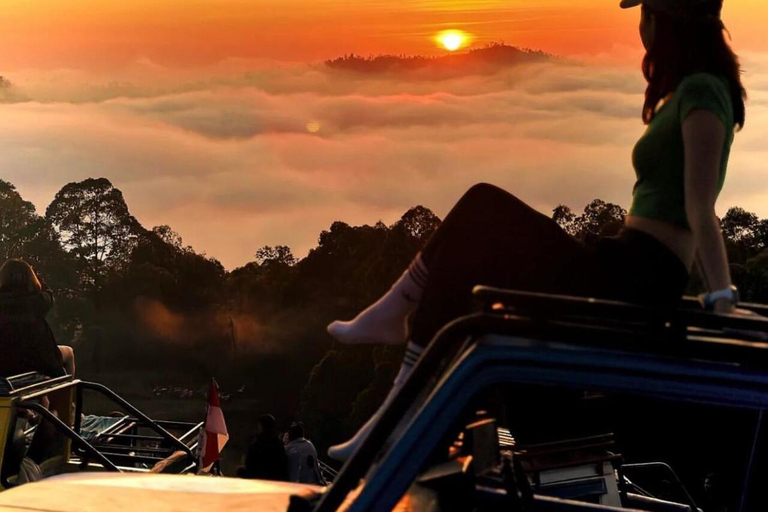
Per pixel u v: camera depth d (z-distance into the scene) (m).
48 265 80.50
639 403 4.16
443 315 2.53
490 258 2.60
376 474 2.03
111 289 79.50
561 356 2.05
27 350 7.00
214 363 73.19
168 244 84.31
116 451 7.09
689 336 2.13
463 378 2.04
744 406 2.06
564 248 2.68
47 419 6.05
